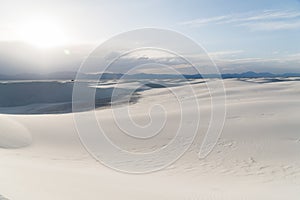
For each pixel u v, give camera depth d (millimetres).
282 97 27594
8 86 58594
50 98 54031
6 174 7453
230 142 13430
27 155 13141
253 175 9883
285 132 14148
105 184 7711
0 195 5211
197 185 8719
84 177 8484
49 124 19312
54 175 8203
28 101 53812
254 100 24984
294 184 8867
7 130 17750
